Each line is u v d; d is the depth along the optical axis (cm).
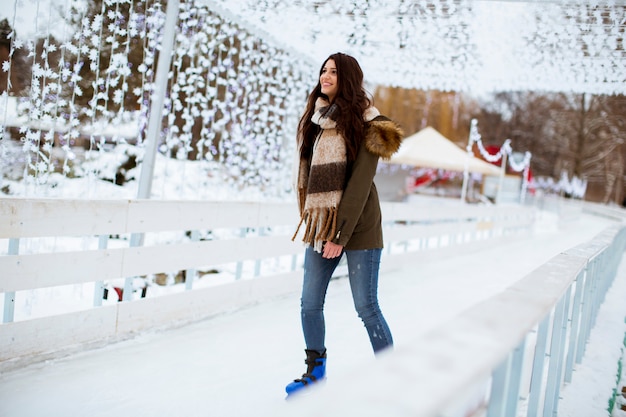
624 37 504
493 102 3609
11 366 246
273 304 418
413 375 73
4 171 495
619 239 647
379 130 218
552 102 3419
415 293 509
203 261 362
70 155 435
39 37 456
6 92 398
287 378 266
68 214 269
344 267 557
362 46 642
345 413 62
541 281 164
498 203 1662
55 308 346
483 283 598
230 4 527
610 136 3275
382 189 1823
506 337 95
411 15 519
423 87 827
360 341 338
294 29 588
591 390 258
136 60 666
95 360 267
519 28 524
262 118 727
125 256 303
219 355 292
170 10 461
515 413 134
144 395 232
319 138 226
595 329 377
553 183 3506
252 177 789
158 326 327
